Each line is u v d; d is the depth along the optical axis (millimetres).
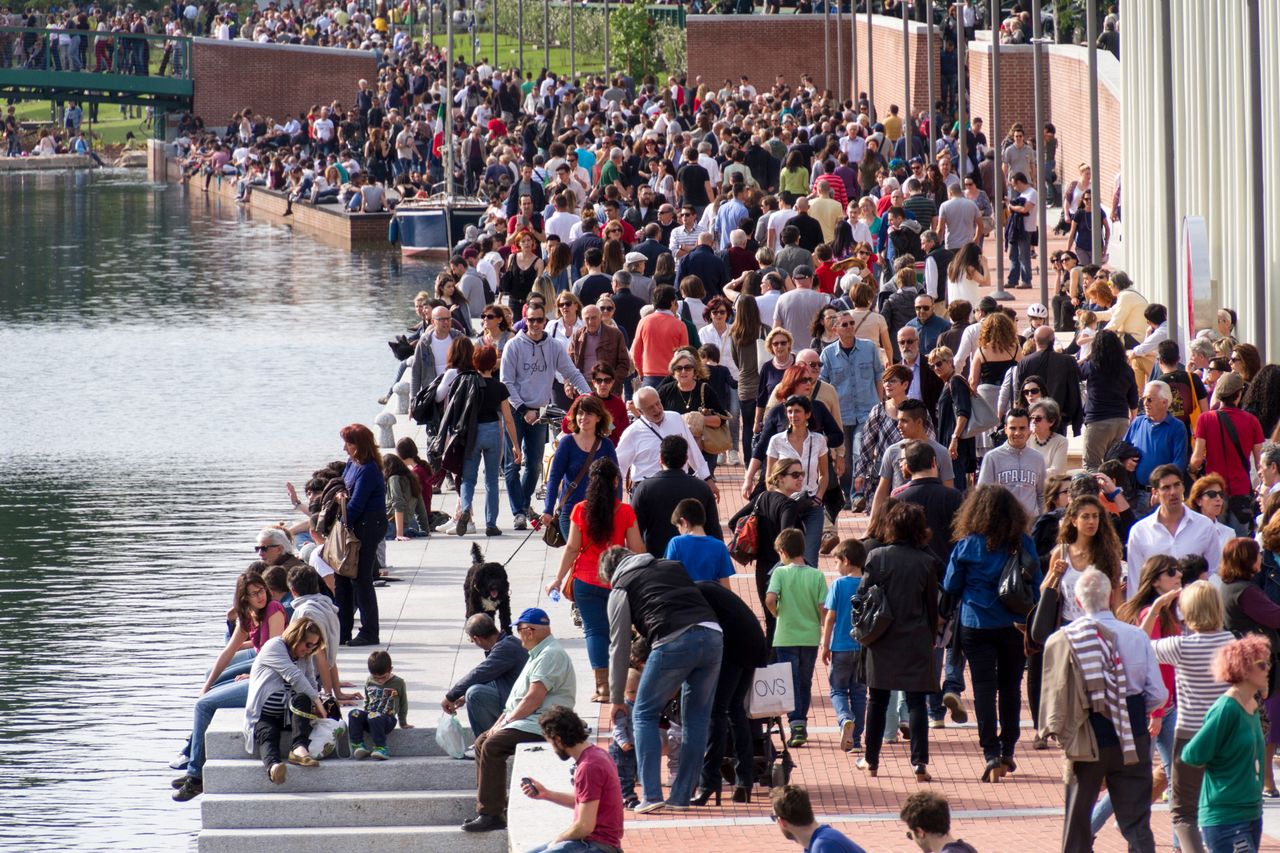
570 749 23141
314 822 29359
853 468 39031
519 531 43094
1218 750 20562
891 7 138625
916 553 25562
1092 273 53031
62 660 39031
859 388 39219
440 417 43875
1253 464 32125
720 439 37750
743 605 25625
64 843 30328
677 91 133375
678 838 24188
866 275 43219
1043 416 30359
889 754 27516
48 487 58000
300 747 29719
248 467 60875
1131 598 25812
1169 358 34875
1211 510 27578
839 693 27672
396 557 41250
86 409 73062
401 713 30125
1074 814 21656
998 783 25938
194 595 44312
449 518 44000
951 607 25906
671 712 26250
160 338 91062
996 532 25141
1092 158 57969
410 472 42938
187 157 184000
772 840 23953
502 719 28562
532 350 42406
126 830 30875
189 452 63906
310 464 61406
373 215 132000
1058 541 25062
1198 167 55156
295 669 29984
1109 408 36219
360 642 35406
